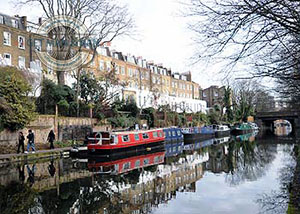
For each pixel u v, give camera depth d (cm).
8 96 1755
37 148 1898
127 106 2967
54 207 905
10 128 1783
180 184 1209
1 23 3175
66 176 1342
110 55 4316
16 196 1016
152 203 943
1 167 1488
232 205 906
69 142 2145
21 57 3306
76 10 2530
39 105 2208
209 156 2102
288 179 1241
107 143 1917
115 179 1301
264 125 6594
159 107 3503
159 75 5438
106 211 865
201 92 7369
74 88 2598
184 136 3256
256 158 1939
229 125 4953
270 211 830
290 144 2845
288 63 540
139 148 2188
